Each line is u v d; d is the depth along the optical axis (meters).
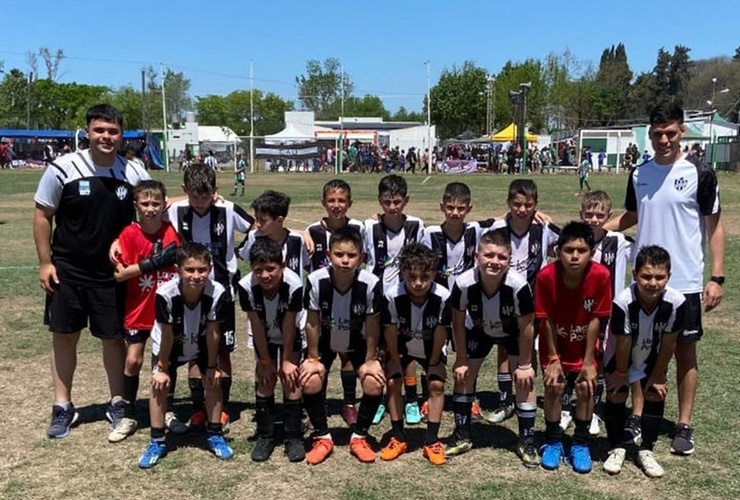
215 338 4.49
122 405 4.90
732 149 42.28
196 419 4.94
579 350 4.46
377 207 21.03
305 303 4.53
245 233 5.24
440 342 4.43
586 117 72.25
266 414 4.55
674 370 6.20
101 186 4.73
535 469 4.33
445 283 5.28
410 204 22.00
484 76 73.38
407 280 4.30
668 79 98.75
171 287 4.42
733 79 94.44
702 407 5.24
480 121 73.69
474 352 4.58
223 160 54.44
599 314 4.29
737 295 8.88
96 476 4.20
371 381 4.42
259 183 34.00
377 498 3.93
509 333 4.53
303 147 51.19
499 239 4.26
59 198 4.73
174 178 37.03
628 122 84.62
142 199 4.70
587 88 70.69
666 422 5.06
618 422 4.37
